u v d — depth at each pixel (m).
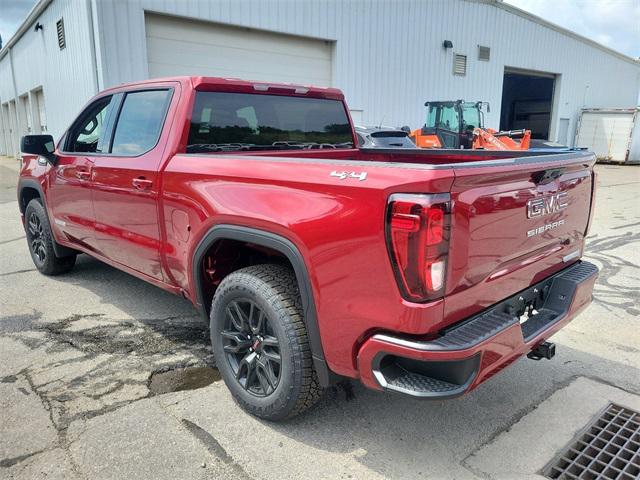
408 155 4.14
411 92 17.61
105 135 3.95
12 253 6.45
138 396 3.03
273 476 2.37
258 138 3.71
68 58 13.59
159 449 2.54
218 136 3.43
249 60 13.41
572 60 25.20
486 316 2.32
